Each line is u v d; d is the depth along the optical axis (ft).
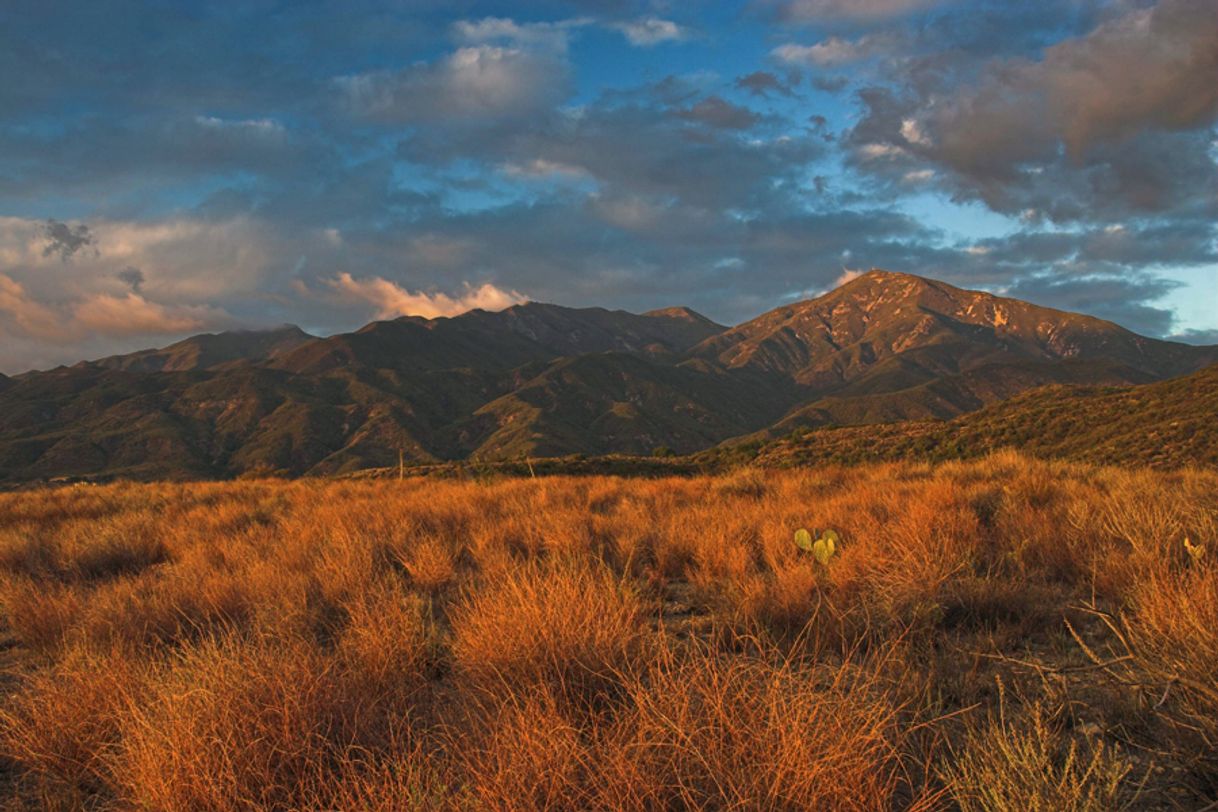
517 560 24.30
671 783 8.46
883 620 15.35
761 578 19.67
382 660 13.29
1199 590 12.54
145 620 18.19
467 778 8.75
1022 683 11.82
